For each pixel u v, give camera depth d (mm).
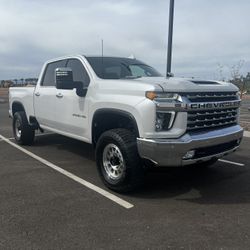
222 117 5523
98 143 5602
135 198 5262
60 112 7059
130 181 5227
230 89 5656
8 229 4215
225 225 4332
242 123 13688
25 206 4934
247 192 5566
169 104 4809
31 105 8383
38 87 8055
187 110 4898
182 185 5891
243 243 3875
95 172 6648
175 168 6738
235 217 4574
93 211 4762
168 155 4816
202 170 6773
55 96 7184
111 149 5480
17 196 5336
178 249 3742
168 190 5637
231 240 3943
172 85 4938
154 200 5188
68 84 6086
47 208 4863
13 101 9328
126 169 5160
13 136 10492
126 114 5160
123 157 5168
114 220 4473
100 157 5664
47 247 3793
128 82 5293
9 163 7305
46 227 4270
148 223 4387
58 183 5973
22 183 5973
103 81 5828
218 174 6535
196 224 4359
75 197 5297
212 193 5512
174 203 5074
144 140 4871
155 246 3807
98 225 4324
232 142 5707
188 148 4867
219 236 4039
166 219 4512
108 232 4137
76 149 8656
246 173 6609
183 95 4930
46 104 7609
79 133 6539
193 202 5117
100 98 5703
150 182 6027
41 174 6508
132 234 4086
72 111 6617
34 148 8789
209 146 5125
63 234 4090
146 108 4836
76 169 6855
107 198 5258
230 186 5855
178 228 4246
